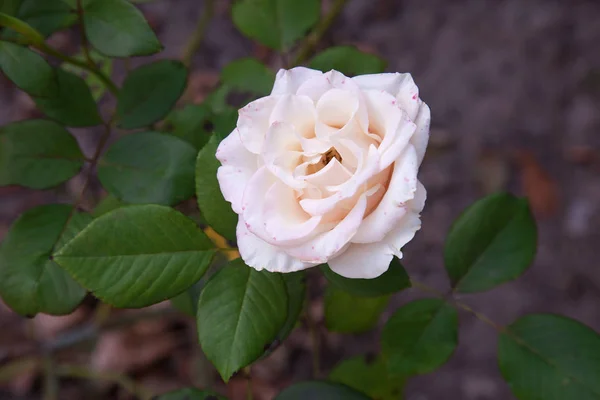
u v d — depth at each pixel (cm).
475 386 85
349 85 46
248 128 46
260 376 84
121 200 53
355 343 85
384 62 54
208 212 48
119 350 87
